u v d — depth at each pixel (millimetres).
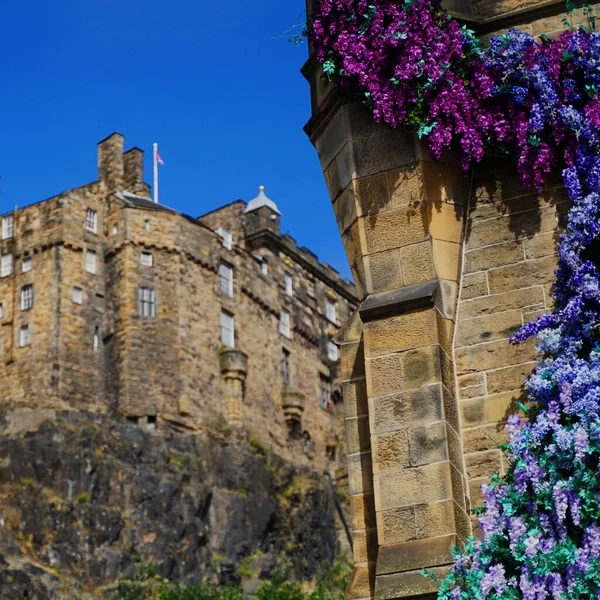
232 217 101125
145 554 79750
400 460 11773
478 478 11883
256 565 84188
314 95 13633
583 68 12312
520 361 12109
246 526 85188
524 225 12570
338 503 95062
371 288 12609
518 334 11688
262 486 87875
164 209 90688
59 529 77750
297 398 95125
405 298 12250
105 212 90438
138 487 82000
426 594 11195
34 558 76312
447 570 11219
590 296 11312
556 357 11289
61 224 87812
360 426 12531
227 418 88688
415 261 12523
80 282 87375
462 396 12188
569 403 10711
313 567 88750
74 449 80688
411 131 12711
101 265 88812
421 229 12578
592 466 10336
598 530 10125
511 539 10461
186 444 85688
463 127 12453
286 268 101188
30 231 88562
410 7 12672
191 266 90375
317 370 100688
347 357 12789
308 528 89812
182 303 88812
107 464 81500
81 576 76875
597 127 11984
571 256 11586
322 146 13422
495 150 12695
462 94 12508
